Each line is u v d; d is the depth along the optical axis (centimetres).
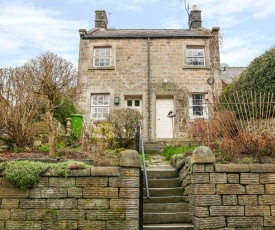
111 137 959
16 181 524
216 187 542
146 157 943
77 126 1006
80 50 1516
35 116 877
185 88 1466
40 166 536
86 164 582
